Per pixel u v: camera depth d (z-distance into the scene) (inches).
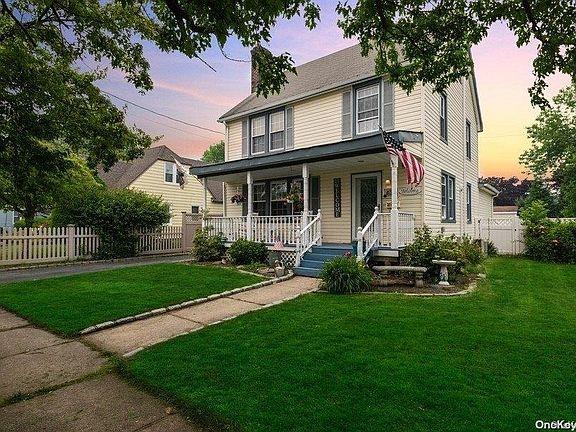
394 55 263.6
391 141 363.3
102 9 412.2
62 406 138.7
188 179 1145.4
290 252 451.8
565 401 131.0
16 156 363.3
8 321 249.6
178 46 167.6
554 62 224.4
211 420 123.4
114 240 602.9
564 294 319.0
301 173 572.4
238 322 235.6
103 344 205.3
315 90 553.3
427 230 396.2
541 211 598.5
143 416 129.6
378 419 119.6
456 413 123.0
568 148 1110.4
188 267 462.0
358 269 329.4
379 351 179.2
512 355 174.1
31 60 354.0
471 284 358.6
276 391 140.6
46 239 532.1
